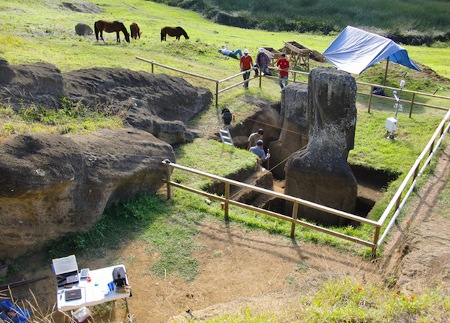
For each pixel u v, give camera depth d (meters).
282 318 5.57
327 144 11.78
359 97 19.11
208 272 7.91
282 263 8.13
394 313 5.40
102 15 34.00
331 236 8.89
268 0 43.91
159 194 10.16
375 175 13.51
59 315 6.93
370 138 15.18
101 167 8.73
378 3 41.00
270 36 34.91
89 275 6.84
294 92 15.81
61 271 6.76
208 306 7.15
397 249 8.55
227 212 9.41
